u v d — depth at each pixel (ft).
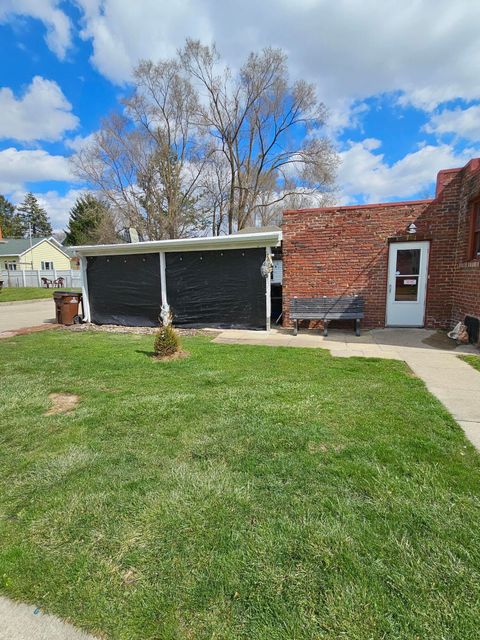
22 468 8.48
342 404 11.85
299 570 5.36
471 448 8.87
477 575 5.18
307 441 9.31
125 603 4.96
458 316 23.89
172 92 81.10
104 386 14.51
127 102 81.82
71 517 6.70
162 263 29.73
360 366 16.78
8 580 5.39
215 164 88.89
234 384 14.24
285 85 78.48
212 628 4.55
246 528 6.25
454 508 6.63
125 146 85.87
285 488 7.37
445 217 24.61
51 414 11.78
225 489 7.38
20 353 20.98
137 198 90.12
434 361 17.63
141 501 7.08
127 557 5.74
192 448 9.17
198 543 5.95
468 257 22.41
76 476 8.04
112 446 9.41
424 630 4.41
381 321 26.84
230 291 28.27
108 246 30.22
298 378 14.92
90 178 85.71
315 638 4.36
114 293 32.12
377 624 4.50
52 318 39.50
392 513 6.51
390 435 9.56
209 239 27.22
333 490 7.26
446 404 11.88
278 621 4.59
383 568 5.33
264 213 94.12
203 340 24.38
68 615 4.85
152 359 18.88
